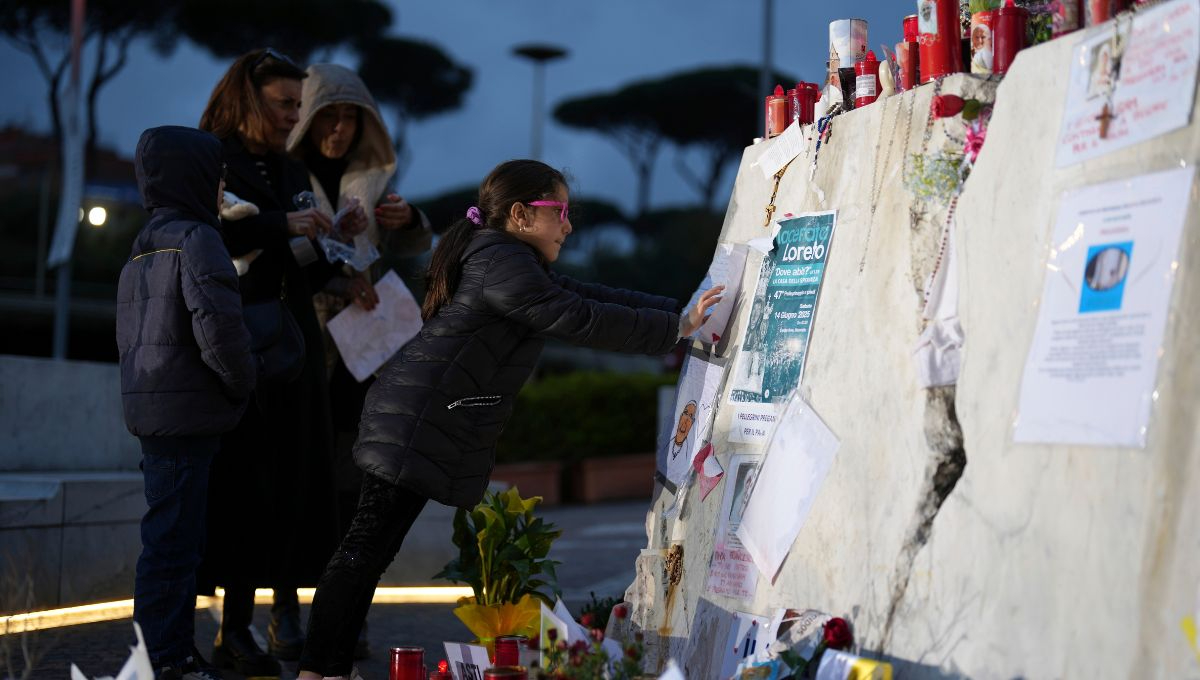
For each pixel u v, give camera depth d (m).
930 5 3.12
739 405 3.60
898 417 2.92
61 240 16.81
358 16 41.44
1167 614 2.18
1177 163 2.36
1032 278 2.64
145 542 3.91
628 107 58.41
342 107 5.02
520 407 15.84
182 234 3.88
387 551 3.65
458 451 3.58
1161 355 2.30
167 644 3.86
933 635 2.65
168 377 3.85
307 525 4.66
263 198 4.65
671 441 3.98
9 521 5.38
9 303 24.64
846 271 3.27
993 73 2.95
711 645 3.39
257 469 4.56
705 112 58.19
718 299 3.80
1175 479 2.22
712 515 3.59
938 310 2.88
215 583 4.57
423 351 3.62
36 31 33.94
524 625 3.96
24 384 6.62
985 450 2.66
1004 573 2.53
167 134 4.04
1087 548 2.36
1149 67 2.46
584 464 15.48
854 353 3.14
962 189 2.93
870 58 3.43
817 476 3.16
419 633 5.50
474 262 3.64
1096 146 2.54
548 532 4.19
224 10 37.91
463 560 4.18
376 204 5.09
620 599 4.81
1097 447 2.38
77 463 6.97
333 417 5.05
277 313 4.51
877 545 2.88
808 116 3.78
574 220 3.93
